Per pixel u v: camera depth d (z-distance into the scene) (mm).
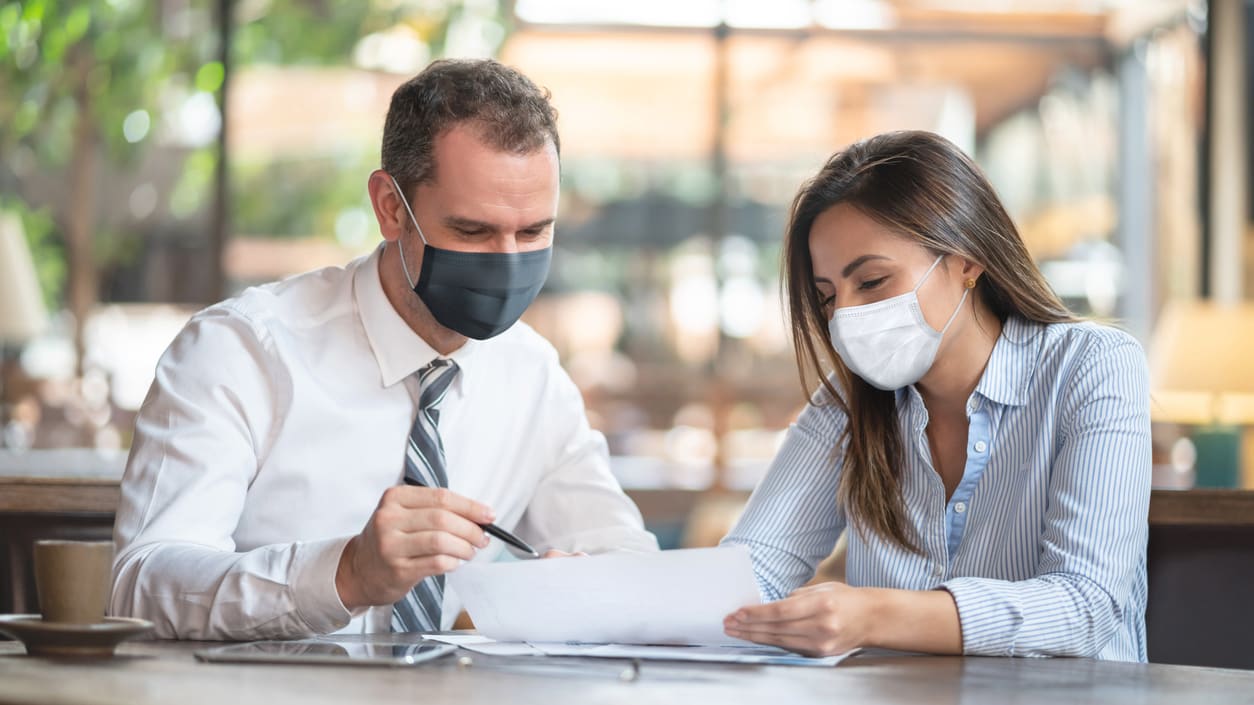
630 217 8039
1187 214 7949
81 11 7293
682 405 7930
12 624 1361
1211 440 5852
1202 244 7859
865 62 8141
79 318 7391
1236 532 2154
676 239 8047
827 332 1976
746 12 8062
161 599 1659
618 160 8047
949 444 1974
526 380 2152
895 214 1830
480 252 1884
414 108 1898
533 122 1878
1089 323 1930
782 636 1508
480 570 1534
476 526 1550
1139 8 8062
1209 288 7812
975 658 1570
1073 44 8156
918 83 8172
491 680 1288
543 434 2168
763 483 2074
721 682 1320
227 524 1865
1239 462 5805
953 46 8164
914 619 1559
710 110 8070
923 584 1922
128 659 1365
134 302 7477
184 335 1979
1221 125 7758
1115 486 1752
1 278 5922
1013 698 1264
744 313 8023
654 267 8031
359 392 1995
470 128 1859
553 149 1905
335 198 7688
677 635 1577
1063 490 1771
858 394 1972
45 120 7359
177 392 1906
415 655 1415
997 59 8180
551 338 7980
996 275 1884
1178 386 5000
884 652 1661
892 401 1971
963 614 1577
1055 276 8148
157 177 7480
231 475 1880
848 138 8148
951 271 1874
